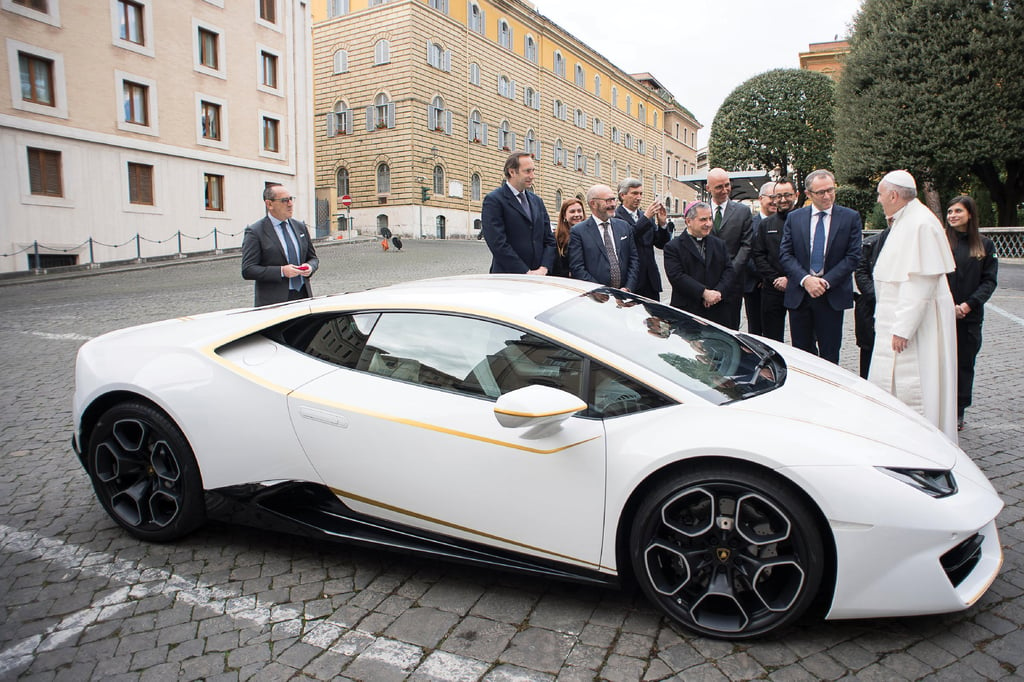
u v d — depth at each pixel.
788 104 32.81
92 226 22.20
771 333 6.11
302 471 2.99
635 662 2.35
